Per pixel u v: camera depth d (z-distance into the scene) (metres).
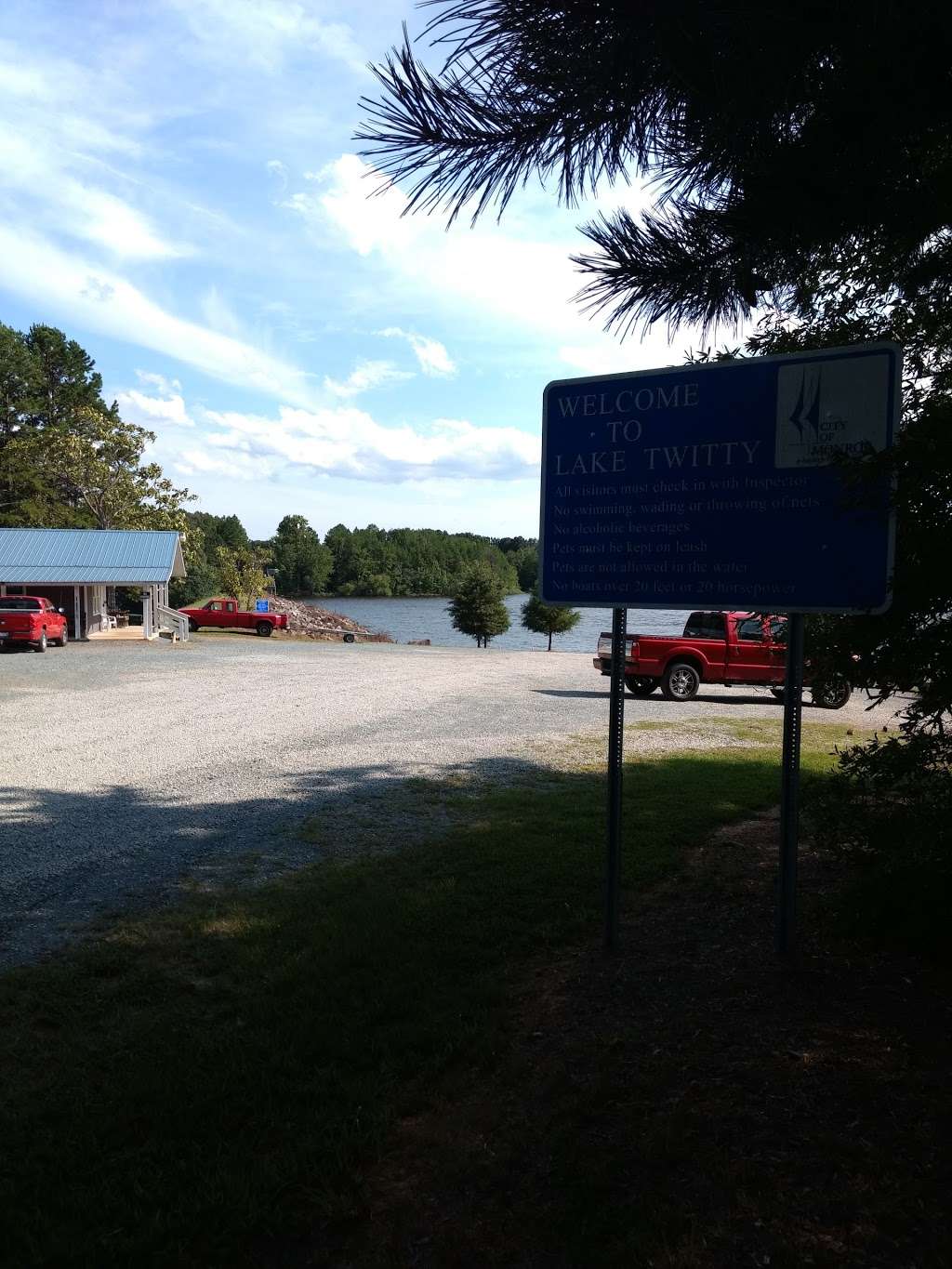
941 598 3.84
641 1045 3.51
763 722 14.70
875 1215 2.43
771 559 4.20
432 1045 3.65
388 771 10.11
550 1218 2.54
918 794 4.34
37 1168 2.89
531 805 8.24
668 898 5.52
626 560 4.56
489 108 2.95
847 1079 3.11
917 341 4.76
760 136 3.08
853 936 4.45
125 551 37.16
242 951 4.84
